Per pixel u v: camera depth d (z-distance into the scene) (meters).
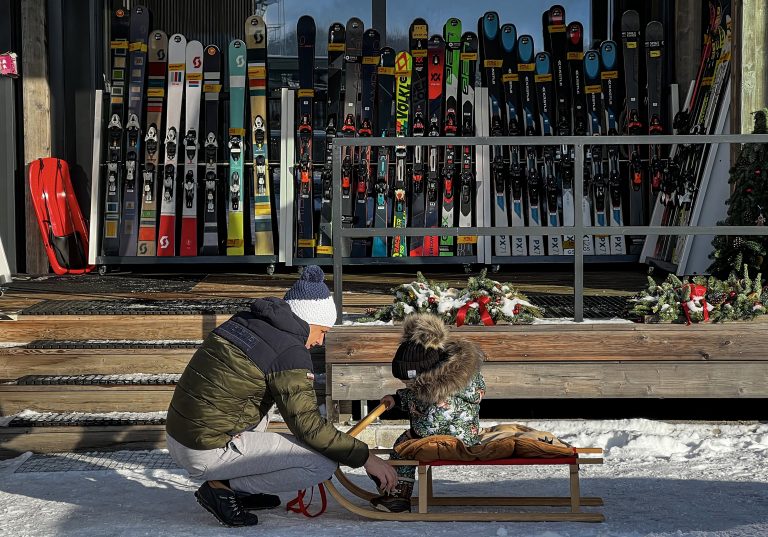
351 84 28.98
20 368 17.70
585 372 15.62
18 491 13.84
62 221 28.23
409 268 29.91
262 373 11.14
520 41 29.34
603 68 29.11
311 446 11.11
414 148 28.91
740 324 15.50
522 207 28.89
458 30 29.39
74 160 29.31
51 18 28.77
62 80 28.94
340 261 16.05
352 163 28.89
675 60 29.02
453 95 29.14
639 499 12.54
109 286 24.19
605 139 15.45
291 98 28.98
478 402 11.95
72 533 11.16
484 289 16.14
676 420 16.41
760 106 20.27
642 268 28.78
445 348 11.72
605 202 28.70
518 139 15.52
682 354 15.48
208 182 28.70
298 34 29.05
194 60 29.30
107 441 16.47
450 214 28.77
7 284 24.73
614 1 31.61
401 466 11.95
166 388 17.05
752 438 15.75
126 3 31.05
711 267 18.39
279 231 28.64
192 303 19.59
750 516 11.53
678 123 27.27
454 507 12.30
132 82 29.09
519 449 11.50
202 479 11.48
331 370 15.98
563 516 11.48
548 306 18.14
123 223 28.66
